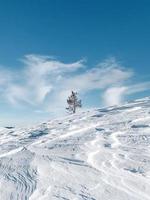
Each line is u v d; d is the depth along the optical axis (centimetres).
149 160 937
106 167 844
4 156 1045
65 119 2314
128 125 1700
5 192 625
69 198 591
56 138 1473
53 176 737
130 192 646
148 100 2786
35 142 1385
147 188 677
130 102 2828
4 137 1820
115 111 2342
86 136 1461
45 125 2125
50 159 931
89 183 691
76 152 1057
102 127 1711
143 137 1359
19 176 739
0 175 757
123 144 1222
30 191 629
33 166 832
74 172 780
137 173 792
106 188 661
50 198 590
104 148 1135
